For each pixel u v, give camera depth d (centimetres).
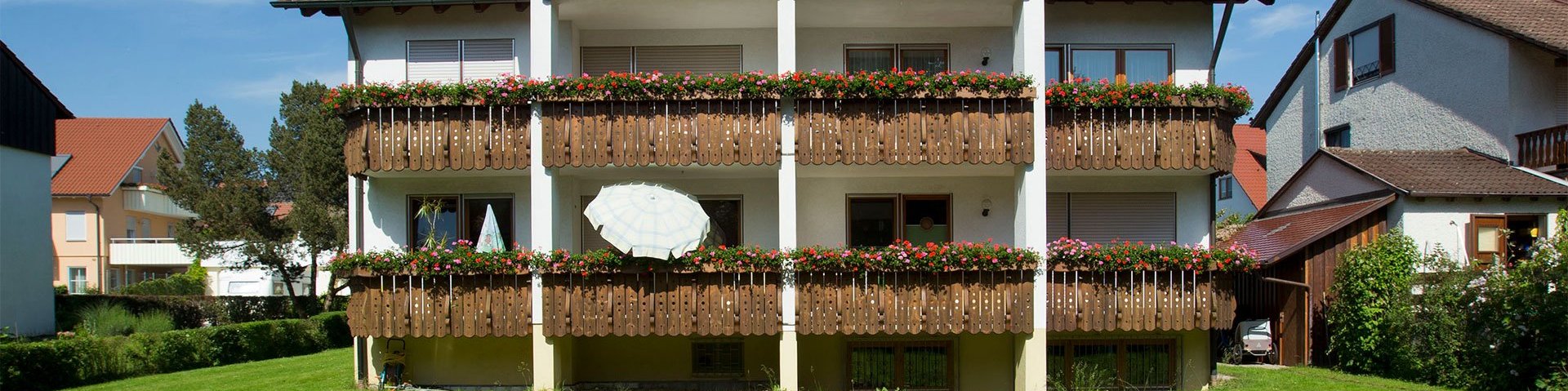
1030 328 1577
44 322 2369
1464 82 2175
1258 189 3497
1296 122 2856
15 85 2291
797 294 1574
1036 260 1563
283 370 2067
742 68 1781
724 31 1784
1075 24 1755
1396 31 2392
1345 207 2033
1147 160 1596
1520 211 1888
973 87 1560
